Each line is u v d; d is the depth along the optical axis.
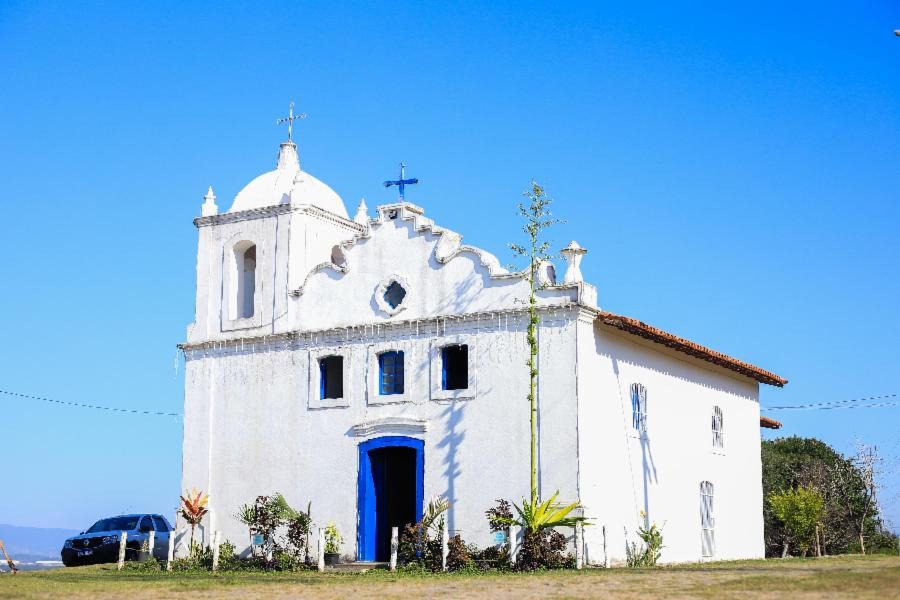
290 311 32.50
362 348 31.03
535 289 28.31
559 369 27.81
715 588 17.50
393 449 30.81
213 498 32.78
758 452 39.44
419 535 26.89
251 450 32.44
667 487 32.22
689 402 34.41
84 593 19.36
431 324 29.88
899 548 42.38
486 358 28.88
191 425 33.62
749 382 39.53
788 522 42.31
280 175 34.94
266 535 29.11
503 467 28.08
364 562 29.59
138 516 35.75
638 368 31.17
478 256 29.52
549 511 26.42
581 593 17.62
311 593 18.98
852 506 50.19
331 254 34.09
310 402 31.66
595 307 28.33
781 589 16.91
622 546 29.05
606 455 28.72
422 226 30.58
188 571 28.23
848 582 17.38
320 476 31.03
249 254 35.12
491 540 27.83
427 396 29.61
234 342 33.34
